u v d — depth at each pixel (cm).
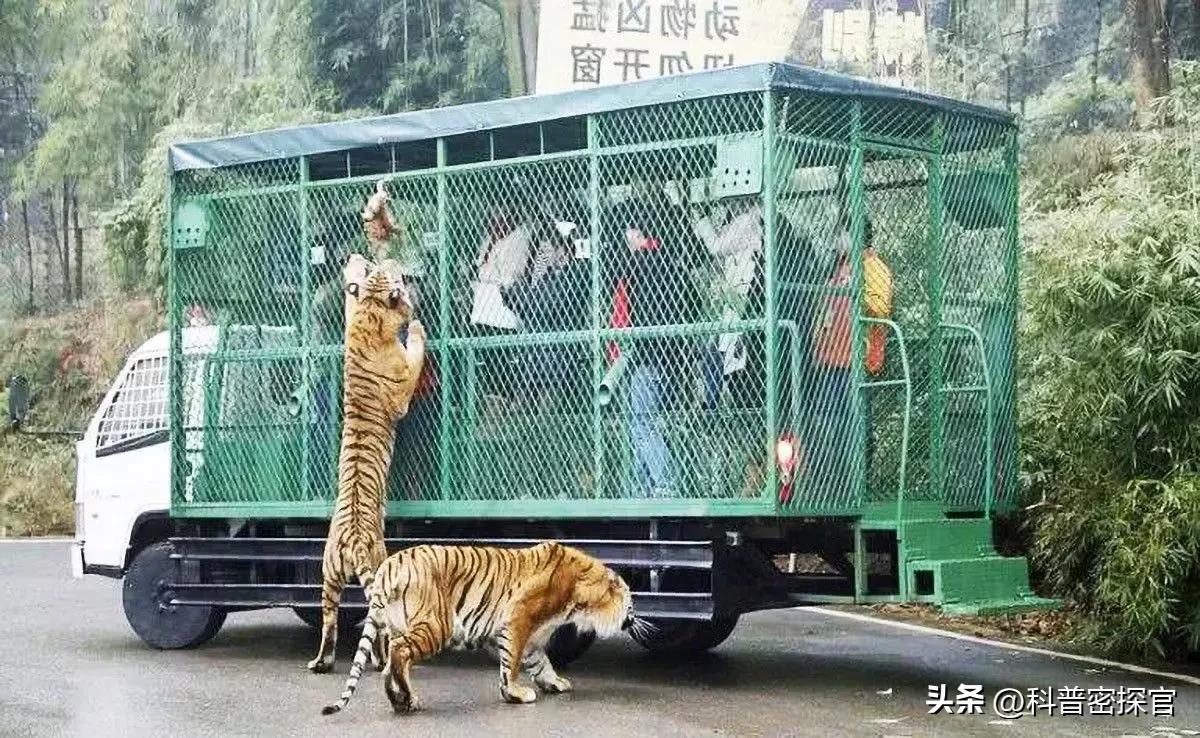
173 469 1198
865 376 1008
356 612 1238
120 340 2886
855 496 996
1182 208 1229
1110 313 1130
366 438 1073
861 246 1005
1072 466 1195
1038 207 1797
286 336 1167
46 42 3334
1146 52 1953
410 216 1118
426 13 2827
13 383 1270
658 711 933
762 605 1027
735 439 977
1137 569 1083
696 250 998
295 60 2809
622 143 1026
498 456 1072
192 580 1176
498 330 1075
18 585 1638
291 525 1178
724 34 1695
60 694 999
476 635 962
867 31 2105
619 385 1022
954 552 1017
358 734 866
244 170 1192
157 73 3133
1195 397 1116
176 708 949
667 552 991
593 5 1678
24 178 3300
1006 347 1105
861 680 1054
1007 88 2452
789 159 973
